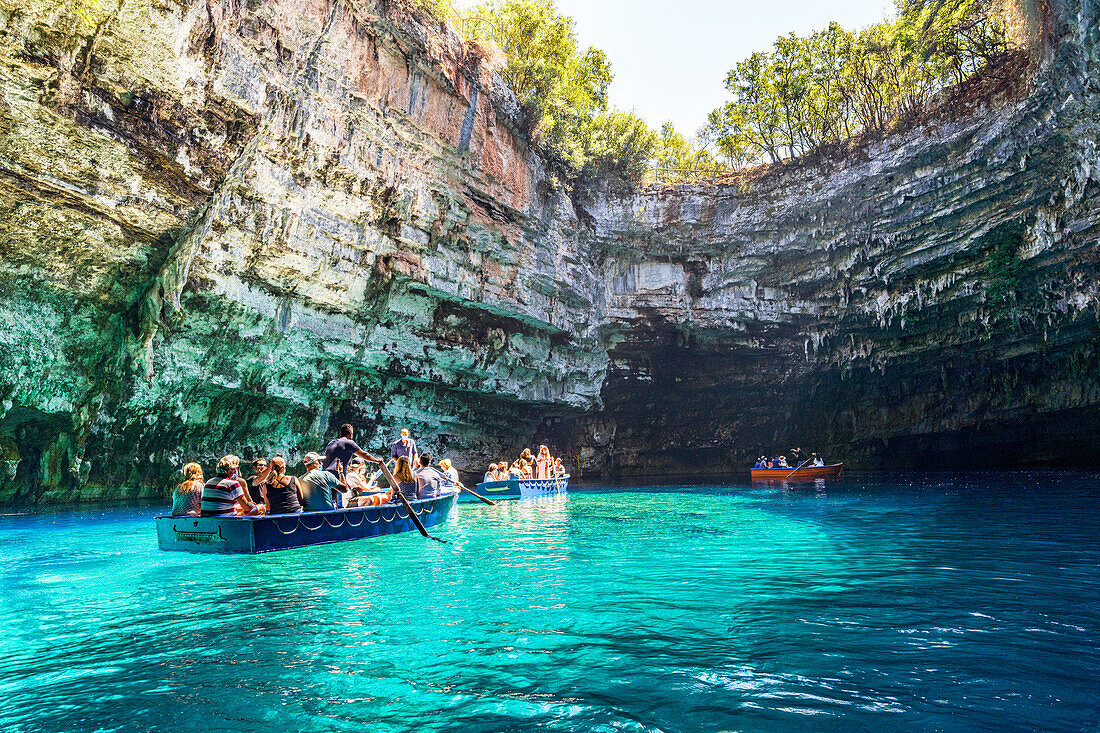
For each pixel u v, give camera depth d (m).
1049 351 32.81
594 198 34.78
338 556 9.05
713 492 24.56
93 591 6.90
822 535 11.02
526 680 4.18
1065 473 27.14
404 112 22.47
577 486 31.70
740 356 41.41
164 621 5.70
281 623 5.58
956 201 30.16
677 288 37.25
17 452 16.30
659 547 9.91
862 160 32.78
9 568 8.23
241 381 20.67
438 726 3.53
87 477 17.73
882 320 34.97
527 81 28.53
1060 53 23.72
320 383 23.38
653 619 5.55
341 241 21.56
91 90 14.34
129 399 18.02
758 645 4.78
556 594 6.56
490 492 20.20
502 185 27.30
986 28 29.06
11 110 13.40
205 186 17.02
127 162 15.41
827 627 5.19
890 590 6.46
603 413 45.22
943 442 38.84
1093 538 9.48
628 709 3.69
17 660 4.71
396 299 24.58
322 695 3.99
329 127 19.89
